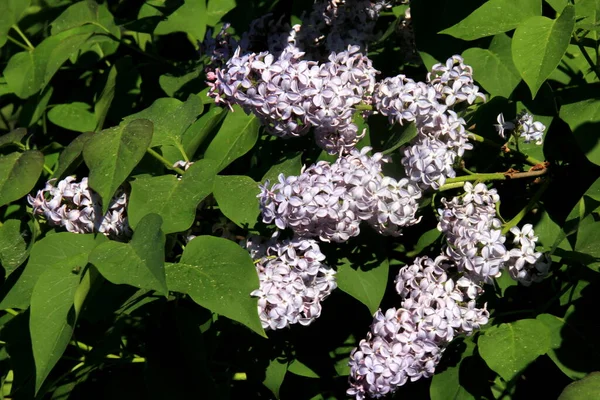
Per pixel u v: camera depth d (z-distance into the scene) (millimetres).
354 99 1040
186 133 1182
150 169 1125
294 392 1193
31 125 1343
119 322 1176
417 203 1074
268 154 1161
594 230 1040
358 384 1028
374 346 1017
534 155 1121
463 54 1126
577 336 1070
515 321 1083
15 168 1104
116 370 1191
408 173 1039
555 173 1119
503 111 1112
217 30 1324
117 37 1355
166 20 1304
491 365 1038
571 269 1112
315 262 1018
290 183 1006
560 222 1137
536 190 1133
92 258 983
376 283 1064
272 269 1016
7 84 1387
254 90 1022
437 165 1021
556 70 1157
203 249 1014
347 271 1068
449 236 1050
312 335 1146
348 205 1005
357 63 1092
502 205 1146
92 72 1457
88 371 1196
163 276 955
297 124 1047
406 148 1066
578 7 1068
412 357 1015
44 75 1316
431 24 1145
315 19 1221
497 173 1091
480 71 1115
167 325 1109
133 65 1417
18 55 1349
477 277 1035
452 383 1093
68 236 1069
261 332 981
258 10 1338
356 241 1084
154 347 1103
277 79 1020
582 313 1081
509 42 1121
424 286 1028
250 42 1226
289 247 1022
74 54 1414
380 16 1342
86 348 1190
